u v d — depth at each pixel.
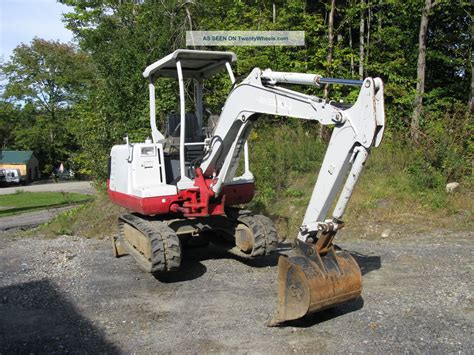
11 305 6.14
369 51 16.97
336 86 15.58
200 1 15.29
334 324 4.98
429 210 10.05
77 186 36.34
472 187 11.15
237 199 7.41
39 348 4.76
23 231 12.88
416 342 4.49
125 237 8.07
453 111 15.01
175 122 7.59
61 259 8.59
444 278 6.38
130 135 13.67
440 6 15.37
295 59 16.05
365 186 11.20
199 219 7.35
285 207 10.80
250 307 5.61
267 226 7.00
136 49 14.01
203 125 8.05
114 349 4.67
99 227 11.30
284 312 4.88
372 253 7.86
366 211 10.07
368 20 17.05
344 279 4.82
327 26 16.73
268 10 16.67
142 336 4.96
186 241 8.49
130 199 7.18
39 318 5.62
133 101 14.03
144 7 15.19
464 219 9.58
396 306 5.41
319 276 4.69
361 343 4.51
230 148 6.51
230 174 6.83
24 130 54.12
